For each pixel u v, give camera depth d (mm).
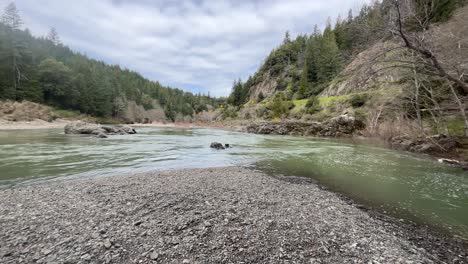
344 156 15969
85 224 4898
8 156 12930
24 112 43312
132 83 114812
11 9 59312
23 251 3869
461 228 5688
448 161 13961
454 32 13969
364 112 33719
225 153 16859
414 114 24062
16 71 52625
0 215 5250
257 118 60406
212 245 4277
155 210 5742
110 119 75375
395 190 8641
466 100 16703
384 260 4086
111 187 7566
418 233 5352
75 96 64125
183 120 113375
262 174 10648
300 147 20625
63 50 100688
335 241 4672
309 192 8078
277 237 4699
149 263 3680
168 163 12914
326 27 66250
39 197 6508
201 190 7531
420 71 11773
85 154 14508
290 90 76062
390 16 10180
